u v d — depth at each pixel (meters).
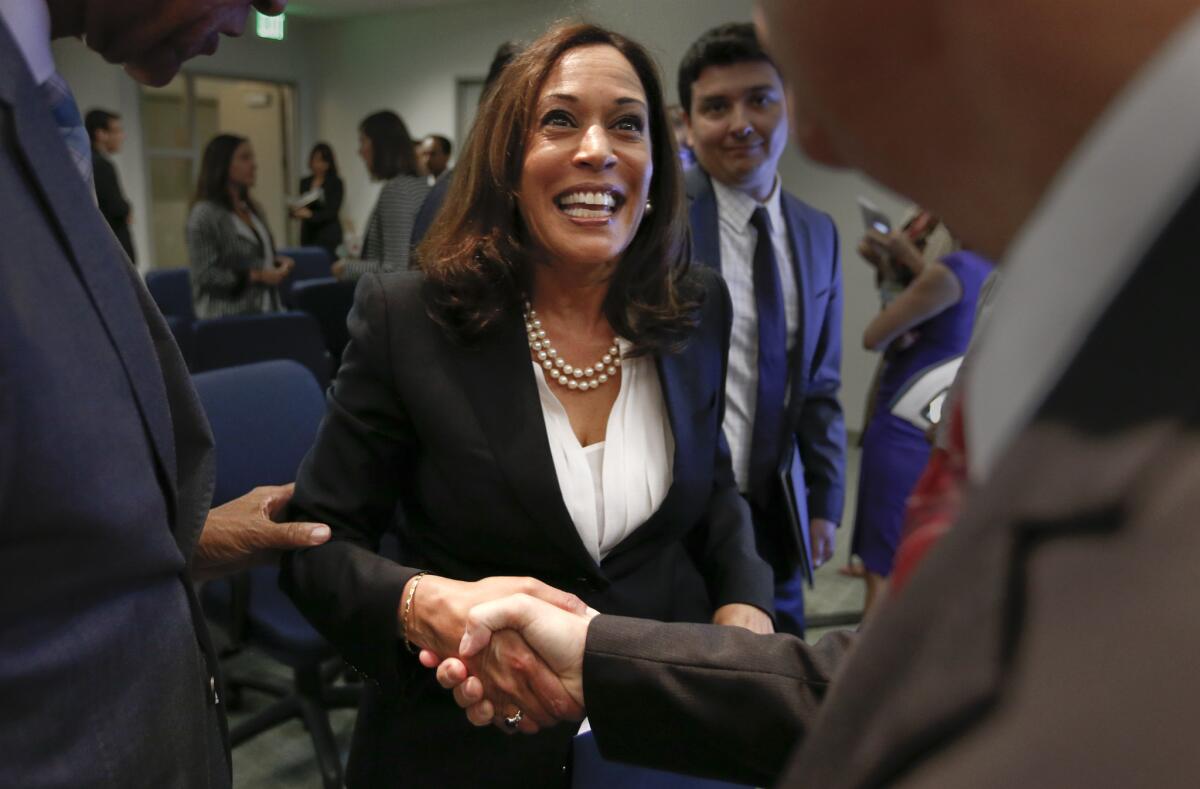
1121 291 0.15
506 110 1.07
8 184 0.53
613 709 0.84
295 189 9.76
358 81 9.08
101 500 0.56
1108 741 0.14
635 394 1.15
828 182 5.20
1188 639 0.13
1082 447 0.15
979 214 0.24
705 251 1.73
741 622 1.14
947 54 0.21
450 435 1.03
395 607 0.98
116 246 0.64
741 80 1.70
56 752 0.56
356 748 1.12
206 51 0.71
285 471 2.07
